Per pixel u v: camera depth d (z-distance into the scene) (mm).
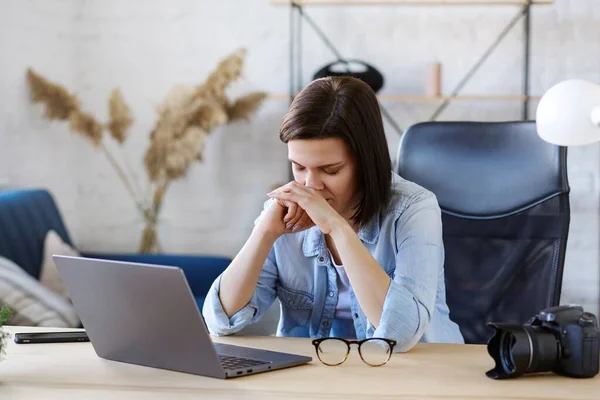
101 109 4270
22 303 2625
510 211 2025
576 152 3977
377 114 1600
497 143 2068
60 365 1345
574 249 4000
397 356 1413
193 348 1255
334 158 1553
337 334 1781
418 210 1642
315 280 1751
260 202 4230
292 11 4125
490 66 4020
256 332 3883
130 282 1255
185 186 4270
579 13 3967
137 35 4234
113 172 4273
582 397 1156
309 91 1578
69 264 1334
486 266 2029
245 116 3979
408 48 4059
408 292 1503
